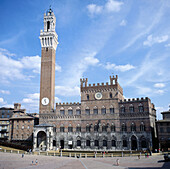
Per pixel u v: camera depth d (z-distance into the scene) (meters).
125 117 100.88
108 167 52.97
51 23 123.88
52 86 117.56
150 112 101.31
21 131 119.56
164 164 55.97
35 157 78.00
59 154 88.56
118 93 106.56
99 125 103.00
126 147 97.50
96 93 108.56
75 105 110.31
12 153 85.75
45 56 120.69
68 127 108.31
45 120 112.12
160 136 95.50
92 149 101.75
